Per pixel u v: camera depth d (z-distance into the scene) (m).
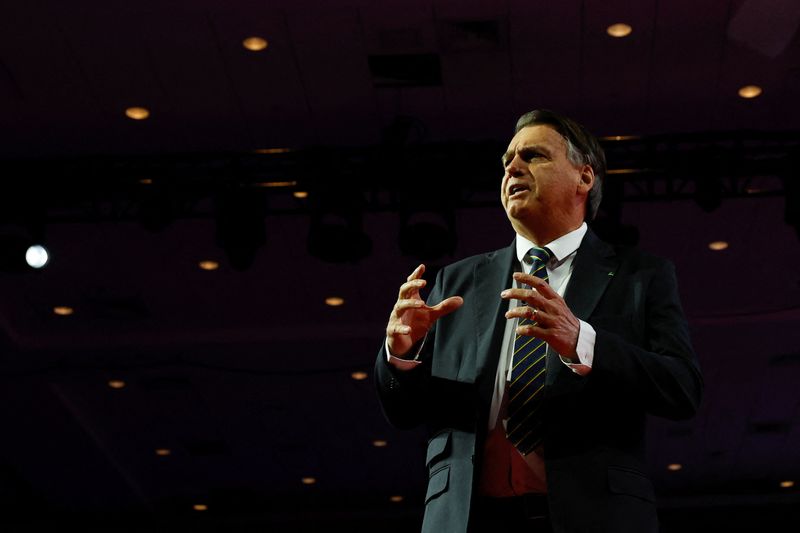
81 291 22.77
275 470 30.92
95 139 18.23
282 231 20.66
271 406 27.27
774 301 22.86
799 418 27.84
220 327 24.11
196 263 21.66
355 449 29.69
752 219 20.12
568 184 3.80
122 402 27.20
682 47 16.14
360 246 17.25
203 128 18.00
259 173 17.69
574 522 3.27
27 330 24.34
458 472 3.44
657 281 3.72
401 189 17.27
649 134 17.84
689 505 32.28
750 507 32.06
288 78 16.92
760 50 15.98
